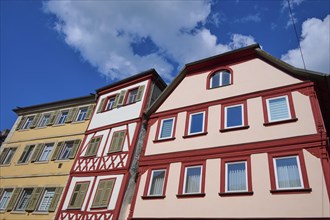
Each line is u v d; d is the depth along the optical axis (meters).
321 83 12.16
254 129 12.20
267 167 10.94
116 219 13.54
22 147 22.06
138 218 12.59
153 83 19.34
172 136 14.51
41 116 23.72
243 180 11.20
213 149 12.70
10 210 18.02
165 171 13.50
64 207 16.14
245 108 13.12
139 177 14.06
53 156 19.59
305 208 9.41
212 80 15.58
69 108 22.77
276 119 11.99
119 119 18.42
